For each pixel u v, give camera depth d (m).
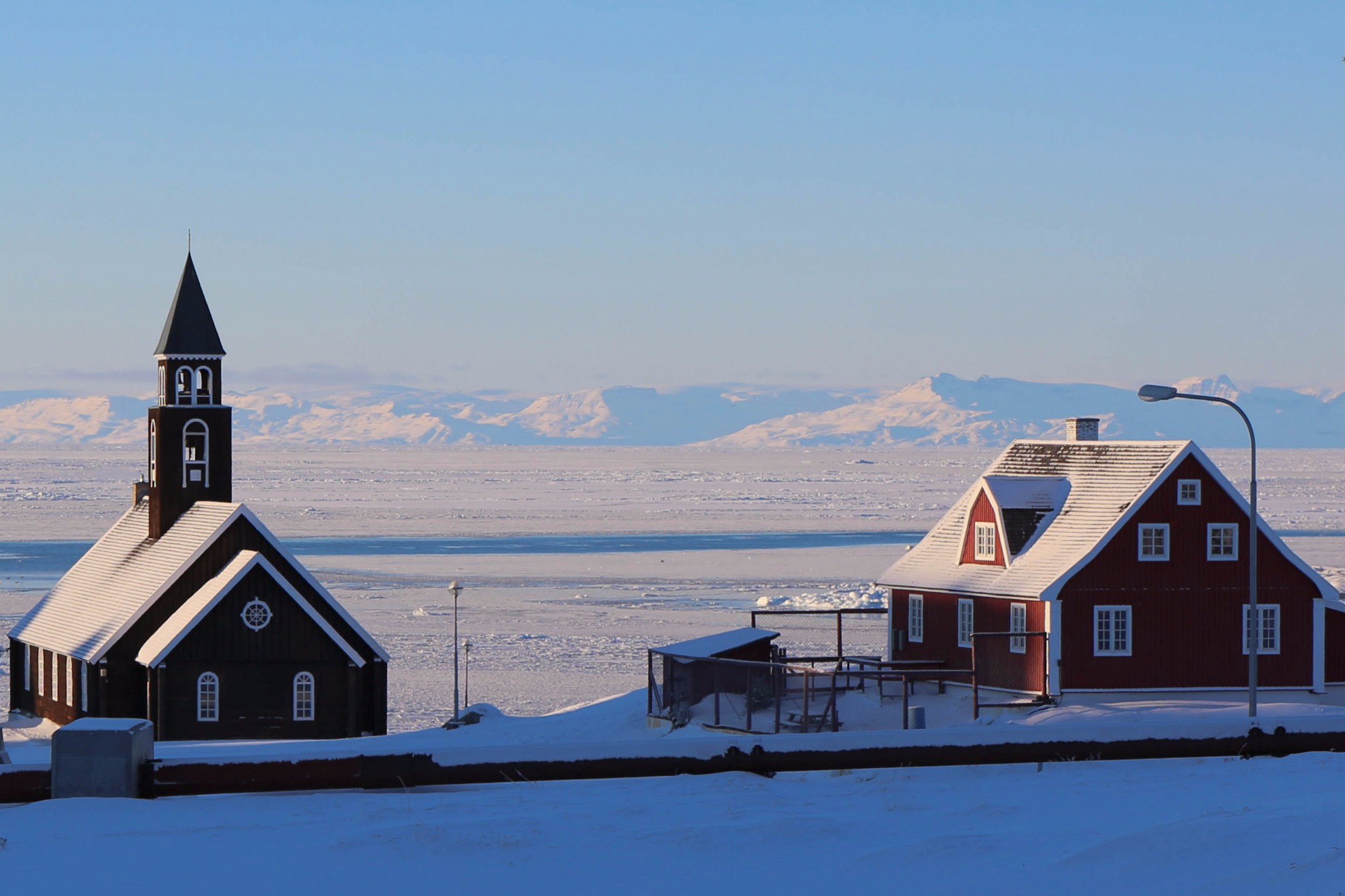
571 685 165.25
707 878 45.66
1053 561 117.88
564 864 47.31
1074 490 123.94
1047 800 57.09
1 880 45.84
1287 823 46.31
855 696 118.06
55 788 57.62
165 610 137.12
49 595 158.62
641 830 51.38
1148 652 116.69
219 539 137.50
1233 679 117.88
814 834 50.47
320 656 133.12
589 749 62.09
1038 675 115.88
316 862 47.69
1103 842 46.53
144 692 136.62
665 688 117.06
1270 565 118.25
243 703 132.38
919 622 129.62
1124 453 122.69
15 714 154.62
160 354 148.75
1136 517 117.00
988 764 65.44
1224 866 43.19
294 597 132.88
